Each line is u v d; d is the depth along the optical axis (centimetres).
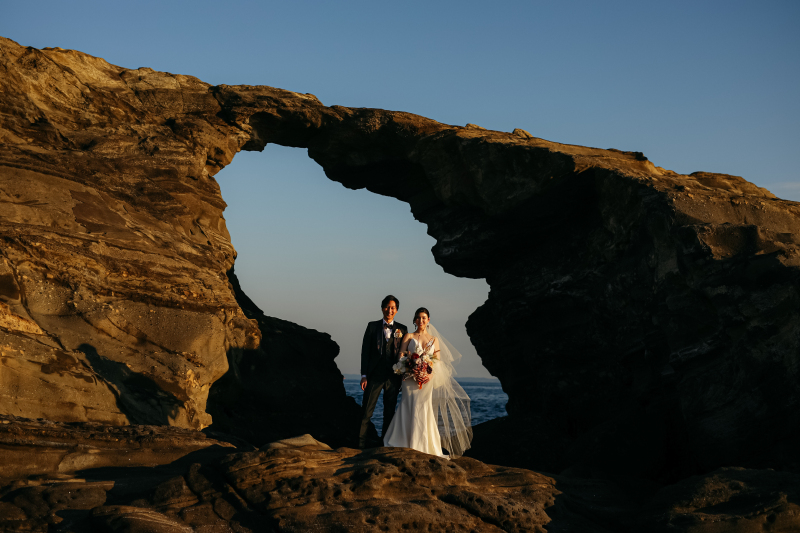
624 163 1477
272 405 1571
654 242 1209
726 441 980
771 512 657
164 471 735
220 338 1236
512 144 1491
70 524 583
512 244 1736
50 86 1363
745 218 1177
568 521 690
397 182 1878
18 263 1055
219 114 1596
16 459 694
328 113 1661
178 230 1390
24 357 937
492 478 736
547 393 1761
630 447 1165
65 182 1233
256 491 628
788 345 948
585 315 1592
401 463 673
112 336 1090
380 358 843
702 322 1088
